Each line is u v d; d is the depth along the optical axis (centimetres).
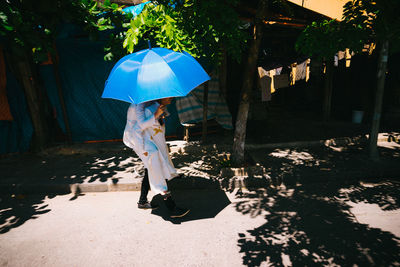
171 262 273
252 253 283
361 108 885
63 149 653
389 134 684
